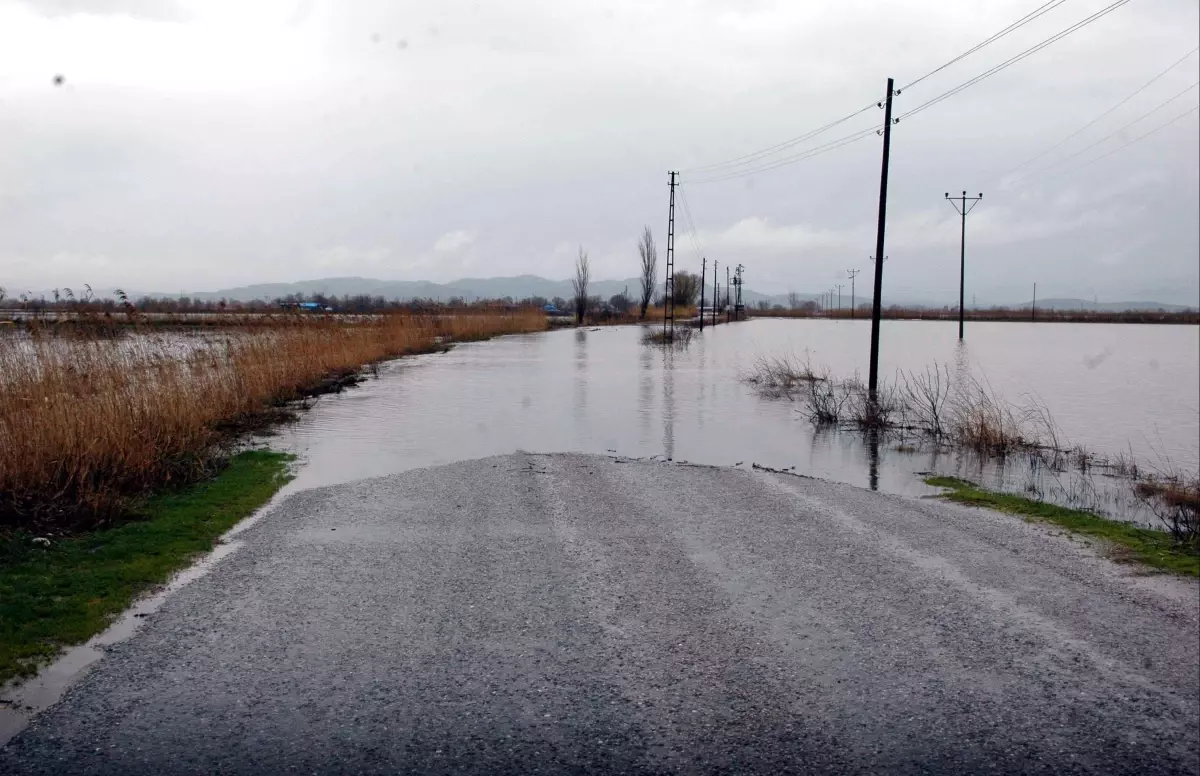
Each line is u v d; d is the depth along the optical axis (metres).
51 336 13.80
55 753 4.03
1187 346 56.38
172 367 14.15
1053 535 8.38
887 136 22.31
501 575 6.80
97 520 8.25
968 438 14.92
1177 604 6.26
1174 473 13.23
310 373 22.06
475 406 18.92
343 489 10.21
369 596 6.26
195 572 6.86
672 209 51.22
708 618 5.84
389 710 4.48
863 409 18.55
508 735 4.23
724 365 32.16
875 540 8.03
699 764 3.99
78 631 5.54
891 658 5.20
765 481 11.09
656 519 8.79
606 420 17.06
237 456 12.30
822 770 3.95
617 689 4.74
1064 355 45.78
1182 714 4.53
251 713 4.43
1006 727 4.37
